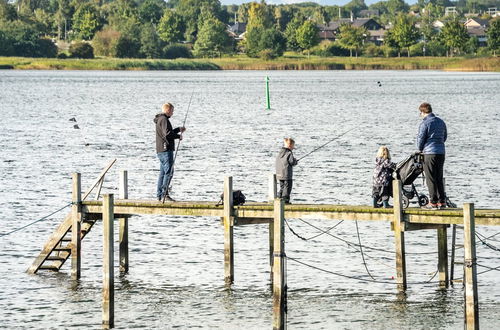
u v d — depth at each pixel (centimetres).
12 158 12138
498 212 4850
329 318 5088
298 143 14250
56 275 6003
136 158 12375
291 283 5800
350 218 5197
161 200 5766
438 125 5259
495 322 4981
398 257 5319
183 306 5322
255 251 6625
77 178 5728
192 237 7075
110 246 4962
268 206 5316
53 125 17425
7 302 5400
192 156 12400
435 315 5122
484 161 11625
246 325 4981
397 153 12900
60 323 5028
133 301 5425
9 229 7425
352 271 6084
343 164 11456
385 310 5219
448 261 6362
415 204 8144
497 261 6303
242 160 11962
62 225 5972
